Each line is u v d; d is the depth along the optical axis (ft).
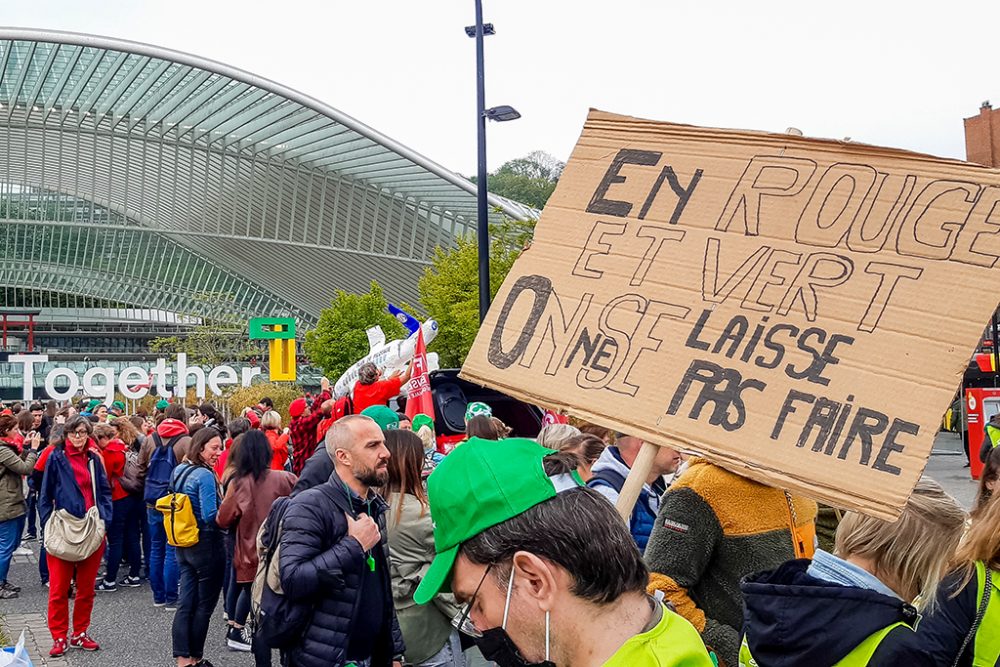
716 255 9.93
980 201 9.03
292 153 224.12
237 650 30.40
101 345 360.07
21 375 282.36
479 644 6.63
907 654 8.73
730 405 9.11
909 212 9.29
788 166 10.02
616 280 10.26
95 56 180.96
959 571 9.81
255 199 236.43
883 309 8.98
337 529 16.92
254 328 181.27
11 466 38.45
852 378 8.79
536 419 43.57
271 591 16.80
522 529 6.34
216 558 27.43
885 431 8.46
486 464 6.54
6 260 297.53
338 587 16.62
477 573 6.53
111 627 33.71
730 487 12.10
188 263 297.74
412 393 36.91
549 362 10.15
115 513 40.73
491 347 10.55
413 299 246.47
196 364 237.45
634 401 9.53
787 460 8.67
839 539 10.19
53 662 29.09
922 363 8.61
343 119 190.49
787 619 9.05
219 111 206.80
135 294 309.42
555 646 6.38
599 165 11.00
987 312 8.60
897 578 9.83
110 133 226.79
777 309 9.40
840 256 9.39
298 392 161.79
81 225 271.69
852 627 8.86
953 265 8.89
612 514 6.53
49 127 226.38
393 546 18.47
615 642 6.30
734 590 12.06
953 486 77.10
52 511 30.17
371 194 225.97
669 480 23.63
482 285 67.67
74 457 30.71
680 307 9.82
